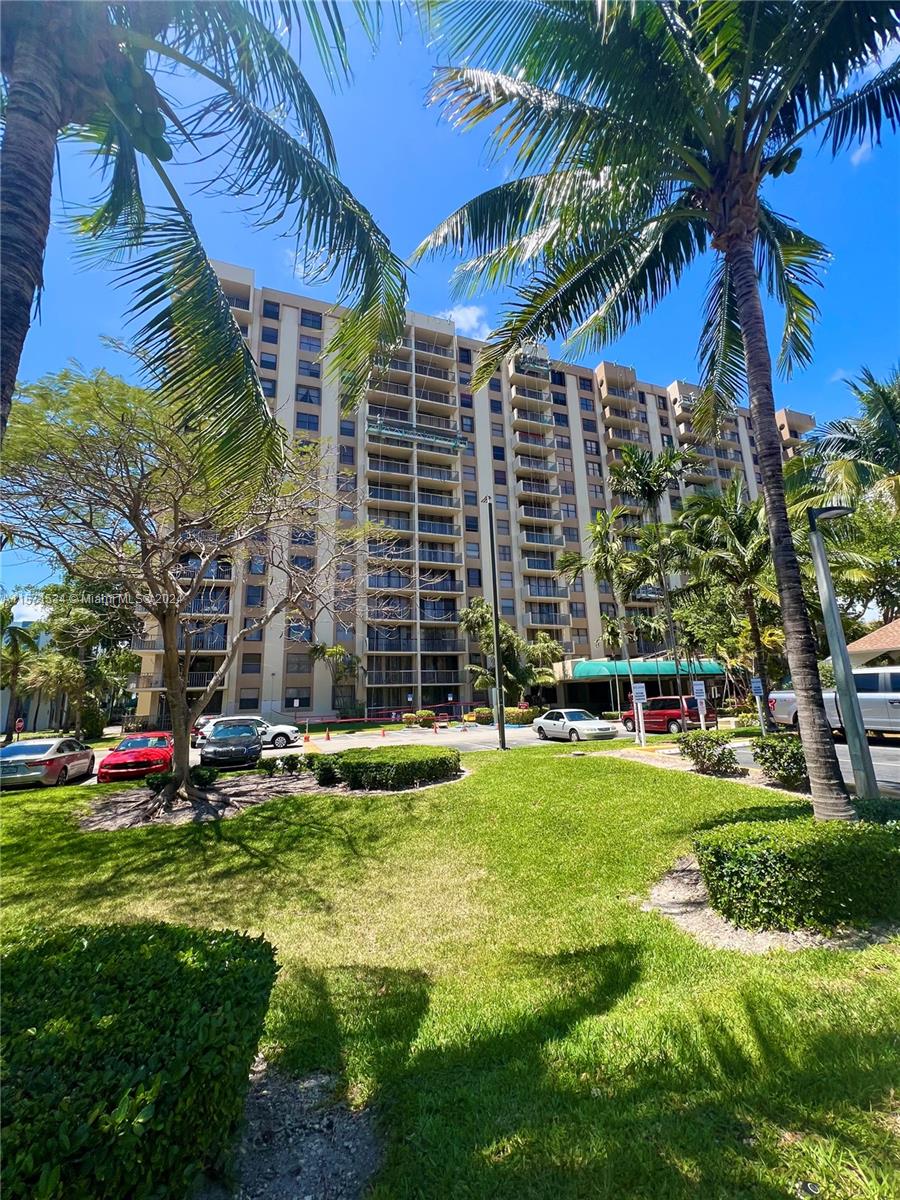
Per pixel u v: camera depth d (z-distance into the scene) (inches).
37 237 96.7
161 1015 80.0
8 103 101.7
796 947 149.7
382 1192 77.4
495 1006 134.9
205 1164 77.1
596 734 783.7
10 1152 53.5
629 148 207.2
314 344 1491.1
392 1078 107.9
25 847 327.3
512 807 333.1
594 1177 74.3
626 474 705.6
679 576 1582.2
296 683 1347.2
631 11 156.9
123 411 312.5
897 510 601.9
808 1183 69.7
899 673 537.0
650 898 201.2
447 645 1565.0
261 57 132.6
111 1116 58.9
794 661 220.7
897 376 647.8
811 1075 89.7
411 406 1614.2
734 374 331.0
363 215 168.1
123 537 378.6
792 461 561.0
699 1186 71.0
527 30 176.4
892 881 162.7
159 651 1269.7
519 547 1708.9
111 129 142.6
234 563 487.2
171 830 342.3
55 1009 82.0
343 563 586.9
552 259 259.3
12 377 87.8
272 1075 114.1
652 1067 98.1
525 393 1838.1
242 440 151.0
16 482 315.0
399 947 179.8
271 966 106.3
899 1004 109.1
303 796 406.6
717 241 239.6
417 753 455.5
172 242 138.3
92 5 110.3
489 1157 81.4
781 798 318.3
